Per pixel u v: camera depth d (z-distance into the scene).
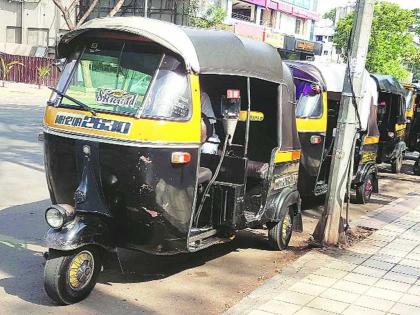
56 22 39.16
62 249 4.21
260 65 5.53
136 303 4.64
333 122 8.88
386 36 39.44
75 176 4.62
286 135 6.12
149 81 4.50
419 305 4.62
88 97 4.68
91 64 4.81
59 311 4.38
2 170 9.62
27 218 6.93
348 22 40.47
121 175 4.37
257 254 6.18
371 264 5.64
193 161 4.63
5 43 39.75
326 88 8.37
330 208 6.23
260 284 5.15
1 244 5.92
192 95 4.60
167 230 4.59
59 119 4.68
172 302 4.70
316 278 5.17
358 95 6.10
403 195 10.39
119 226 4.57
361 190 9.21
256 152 6.11
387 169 13.88
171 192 4.51
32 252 5.72
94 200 4.46
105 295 4.75
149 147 4.32
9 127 14.84
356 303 4.60
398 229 7.12
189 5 33.84
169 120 4.42
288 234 6.41
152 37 4.48
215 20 32.50
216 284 5.18
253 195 5.88
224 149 5.19
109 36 4.73
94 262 4.59
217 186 5.27
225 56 4.97
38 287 4.84
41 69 32.41
